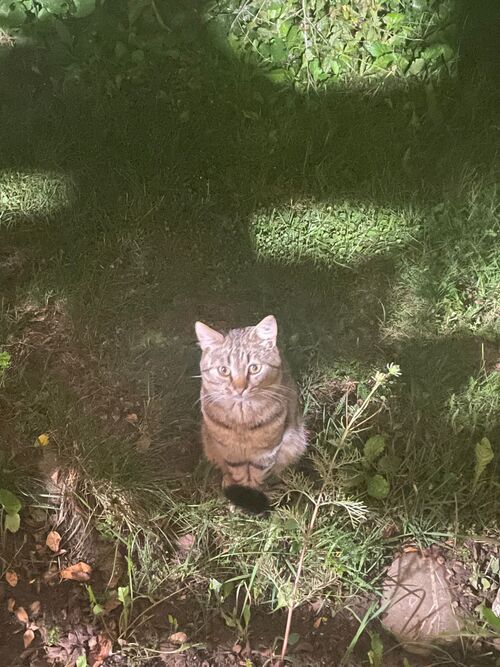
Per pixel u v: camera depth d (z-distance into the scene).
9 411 1.10
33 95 1.49
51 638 0.92
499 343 1.22
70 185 1.37
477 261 1.29
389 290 1.27
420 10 1.53
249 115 1.46
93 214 1.34
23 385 1.13
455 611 0.96
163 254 1.31
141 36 1.51
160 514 1.02
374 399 1.13
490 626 0.93
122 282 1.27
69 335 1.20
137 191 1.36
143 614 0.95
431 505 1.03
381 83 1.50
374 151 1.42
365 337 1.23
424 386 1.15
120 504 1.02
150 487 1.04
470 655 0.93
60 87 1.50
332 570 0.96
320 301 1.26
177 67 1.51
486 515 1.03
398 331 1.23
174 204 1.36
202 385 1.00
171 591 0.97
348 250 1.31
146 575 0.97
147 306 1.25
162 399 1.14
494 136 1.44
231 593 0.97
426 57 1.52
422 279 1.27
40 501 1.02
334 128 1.45
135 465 1.05
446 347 1.20
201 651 0.92
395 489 1.04
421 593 0.97
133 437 1.10
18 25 1.50
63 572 0.97
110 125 1.45
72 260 1.28
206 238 1.33
